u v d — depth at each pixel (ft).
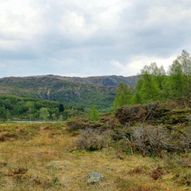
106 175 64.85
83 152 94.89
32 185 57.67
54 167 72.69
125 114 136.56
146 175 65.05
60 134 139.44
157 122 122.52
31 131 148.97
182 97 213.05
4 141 125.59
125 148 93.30
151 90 253.85
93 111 201.46
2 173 66.13
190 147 86.63
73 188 56.34
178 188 55.31
